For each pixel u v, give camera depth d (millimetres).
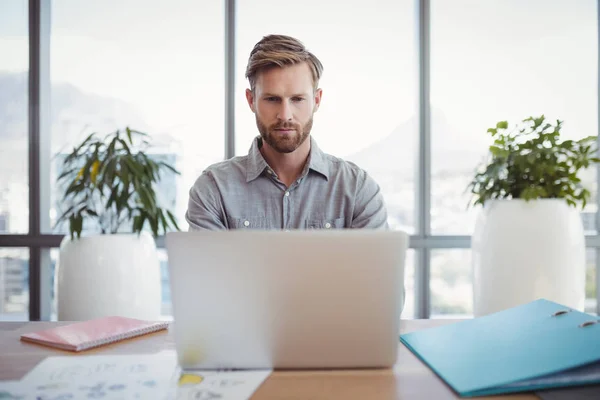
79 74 3340
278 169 1840
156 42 3338
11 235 3311
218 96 3354
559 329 900
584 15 3320
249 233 818
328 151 3375
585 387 750
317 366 853
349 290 830
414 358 916
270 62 1547
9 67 3350
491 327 998
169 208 3338
